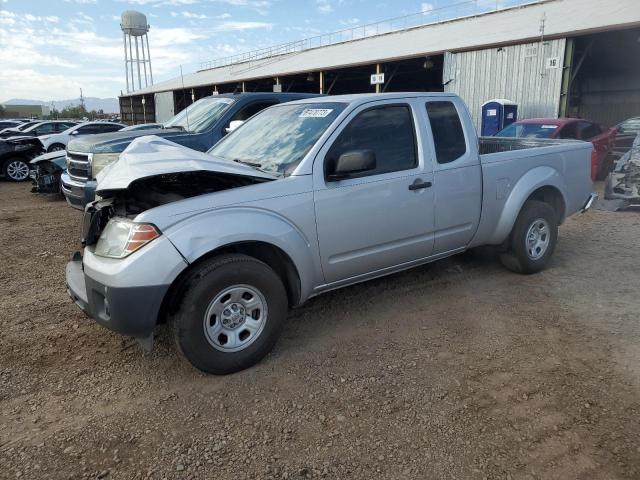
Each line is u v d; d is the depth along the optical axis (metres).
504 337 3.94
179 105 28.41
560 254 6.14
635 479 2.42
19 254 6.54
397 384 3.30
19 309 4.67
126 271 3.07
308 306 4.62
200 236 3.21
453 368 3.49
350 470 2.54
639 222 7.79
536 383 3.27
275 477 2.50
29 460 2.64
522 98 16.11
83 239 3.77
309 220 3.68
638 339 3.84
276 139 4.21
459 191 4.57
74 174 7.99
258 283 3.43
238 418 2.98
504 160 4.96
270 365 3.58
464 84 17.77
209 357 3.31
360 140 4.03
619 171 8.66
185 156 3.62
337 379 3.38
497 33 19.03
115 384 3.38
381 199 4.05
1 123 32.47
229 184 3.77
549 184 5.29
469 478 2.46
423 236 4.41
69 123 22.94
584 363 3.51
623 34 16.23
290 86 31.42
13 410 3.09
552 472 2.49
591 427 2.82
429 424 2.88
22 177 14.34
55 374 3.51
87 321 4.39
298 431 2.85
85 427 2.92
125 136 7.70
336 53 28.61
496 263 5.76
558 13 19.77
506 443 2.71
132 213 3.59
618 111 27.69
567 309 4.45
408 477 2.48
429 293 4.89
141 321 3.14
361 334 4.04
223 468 2.57
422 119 4.38
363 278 4.22
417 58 19.77
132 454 2.68
